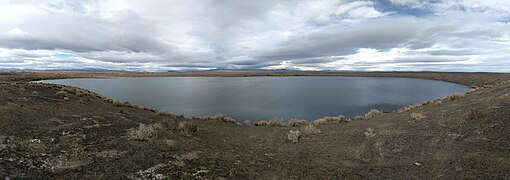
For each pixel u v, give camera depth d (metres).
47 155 8.51
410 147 9.99
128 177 7.35
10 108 13.45
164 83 99.94
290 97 49.84
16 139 9.57
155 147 9.72
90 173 7.46
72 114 14.72
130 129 12.14
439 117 13.50
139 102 41.84
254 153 10.38
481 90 24.86
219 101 44.34
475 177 7.26
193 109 35.72
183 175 7.66
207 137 12.66
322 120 18.55
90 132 11.16
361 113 31.83
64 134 10.64
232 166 8.66
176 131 12.54
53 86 30.14
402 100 43.66
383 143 10.69
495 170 7.44
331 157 10.03
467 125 11.12
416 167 8.44
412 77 164.88
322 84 89.81
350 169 8.76
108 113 16.56
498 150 8.55
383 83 94.44
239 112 33.34
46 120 12.64
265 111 33.94
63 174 7.31
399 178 7.87
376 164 9.05
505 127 10.05
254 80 128.75
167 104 40.50
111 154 8.88
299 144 12.02
